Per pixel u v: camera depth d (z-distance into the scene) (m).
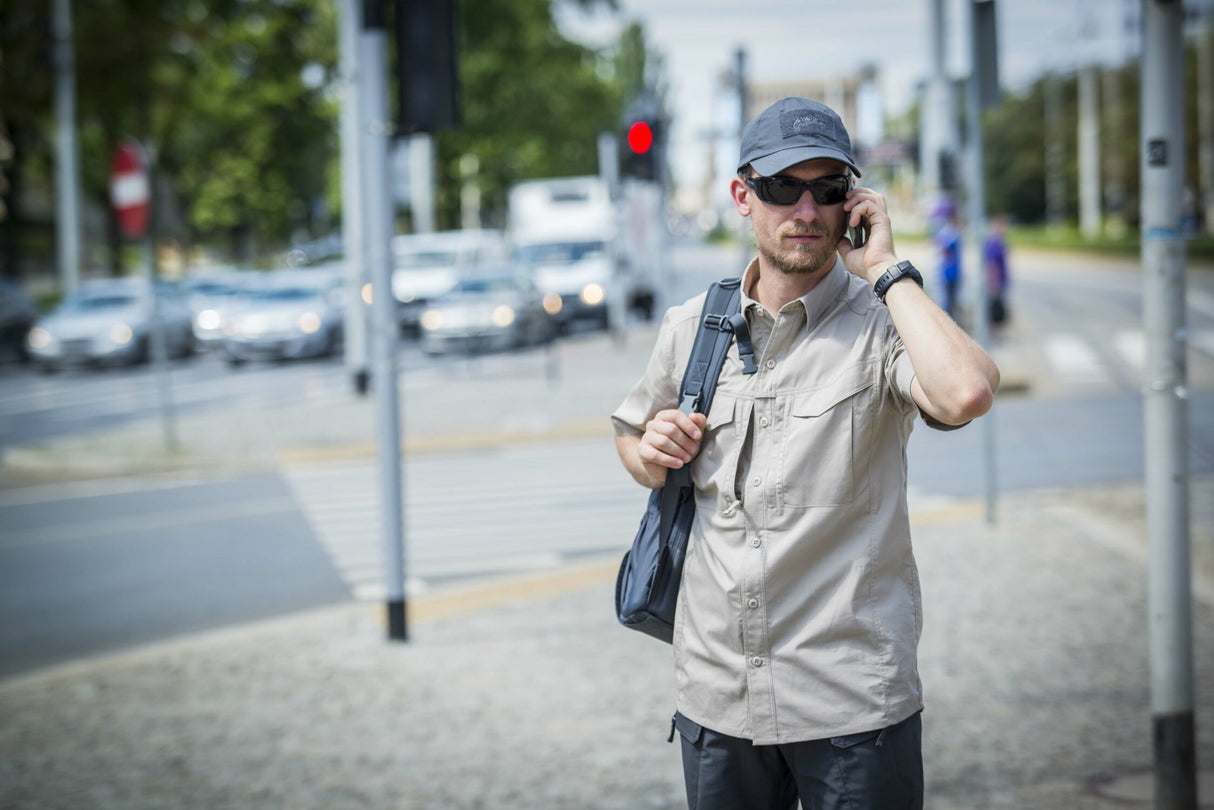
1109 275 80.19
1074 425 25.92
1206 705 9.23
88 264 116.44
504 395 31.59
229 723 9.84
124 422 30.58
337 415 29.12
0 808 8.28
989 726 9.07
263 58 61.00
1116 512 16.94
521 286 45.66
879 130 43.94
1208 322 45.22
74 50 50.41
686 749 4.85
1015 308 54.09
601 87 85.50
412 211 80.44
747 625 4.60
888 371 4.52
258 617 13.66
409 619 12.67
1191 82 108.81
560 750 8.95
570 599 13.18
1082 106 138.88
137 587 15.18
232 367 43.91
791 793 4.95
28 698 10.72
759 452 4.62
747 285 4.79
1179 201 6.91
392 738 9.34
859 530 4.57
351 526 18.16
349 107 32.62
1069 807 7.62
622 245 54.03
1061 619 11.73
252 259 122.25
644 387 5.02
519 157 89.56
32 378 42.94
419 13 11.58
